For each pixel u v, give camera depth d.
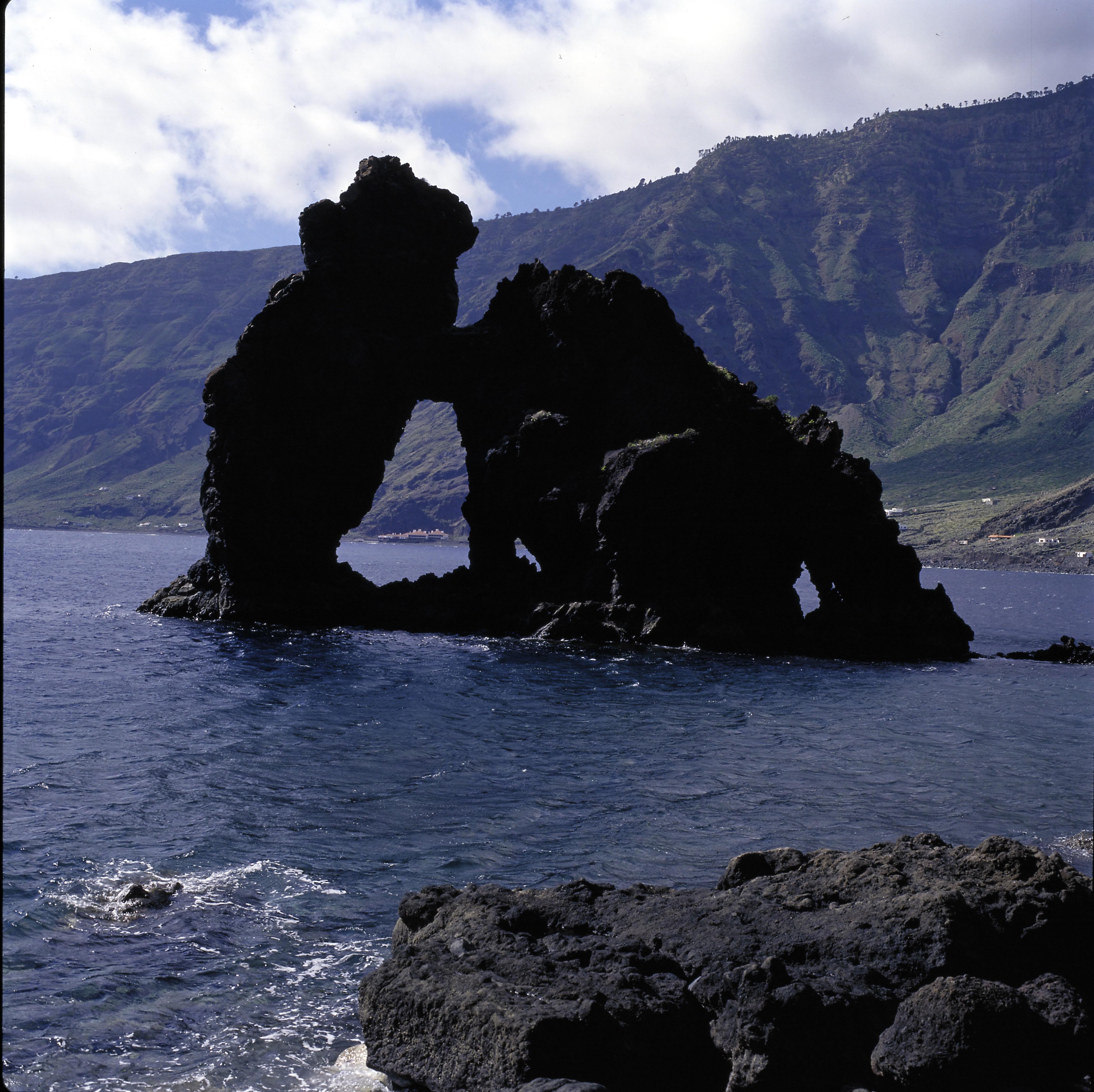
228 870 21.05
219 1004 15.40
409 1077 12.88
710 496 66.56
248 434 68.75
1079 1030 12.55
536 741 35.22
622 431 68.38
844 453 68.50
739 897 16.28
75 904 18.89
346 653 56.62
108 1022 14.72
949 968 13.62
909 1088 12.09
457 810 26.12
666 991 13.49
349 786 28.16
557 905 16.14
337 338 70.56
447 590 72.69
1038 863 16.34
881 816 26.73
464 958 14.06
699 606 64.69
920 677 55.22
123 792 26.75
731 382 73.00
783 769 31.89
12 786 26.86
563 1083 11.13
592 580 66.50
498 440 71.44
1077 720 42.81
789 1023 12.38
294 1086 13.14
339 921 18.66
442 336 74.56
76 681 44.78
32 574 135.62
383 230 73.69
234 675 48.00
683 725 39.09
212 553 73.44
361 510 74.50
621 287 68.06
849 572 67.19
